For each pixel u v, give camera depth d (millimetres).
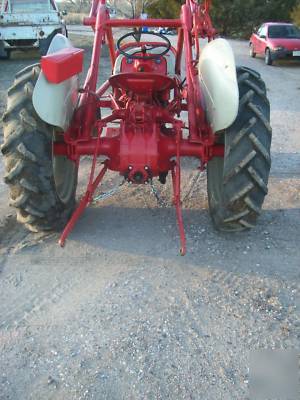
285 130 7383
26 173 3516
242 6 26094
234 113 3281
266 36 15766
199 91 4035
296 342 2719
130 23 4652
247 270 3426
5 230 3988
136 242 3812
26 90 3529
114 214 4289
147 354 2623
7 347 2684
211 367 2541
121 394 2373
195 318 2910
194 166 5547
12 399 2354
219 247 3734
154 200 4586
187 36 4414
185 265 3492
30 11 14984
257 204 3658
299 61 15992
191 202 4547
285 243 3803
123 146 3598
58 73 3250
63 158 4074
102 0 4793
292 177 5262
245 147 3486
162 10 23359
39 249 3707
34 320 2900
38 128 3473
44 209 3688
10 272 3406
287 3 25906
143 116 3617
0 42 14125
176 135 3664
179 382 2445
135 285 3238
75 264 3508
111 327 2830
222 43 3709
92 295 3133
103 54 14938
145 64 4223
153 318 2906
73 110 3854
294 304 3051
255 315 2938
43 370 2523
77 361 2578
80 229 4012
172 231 3984
